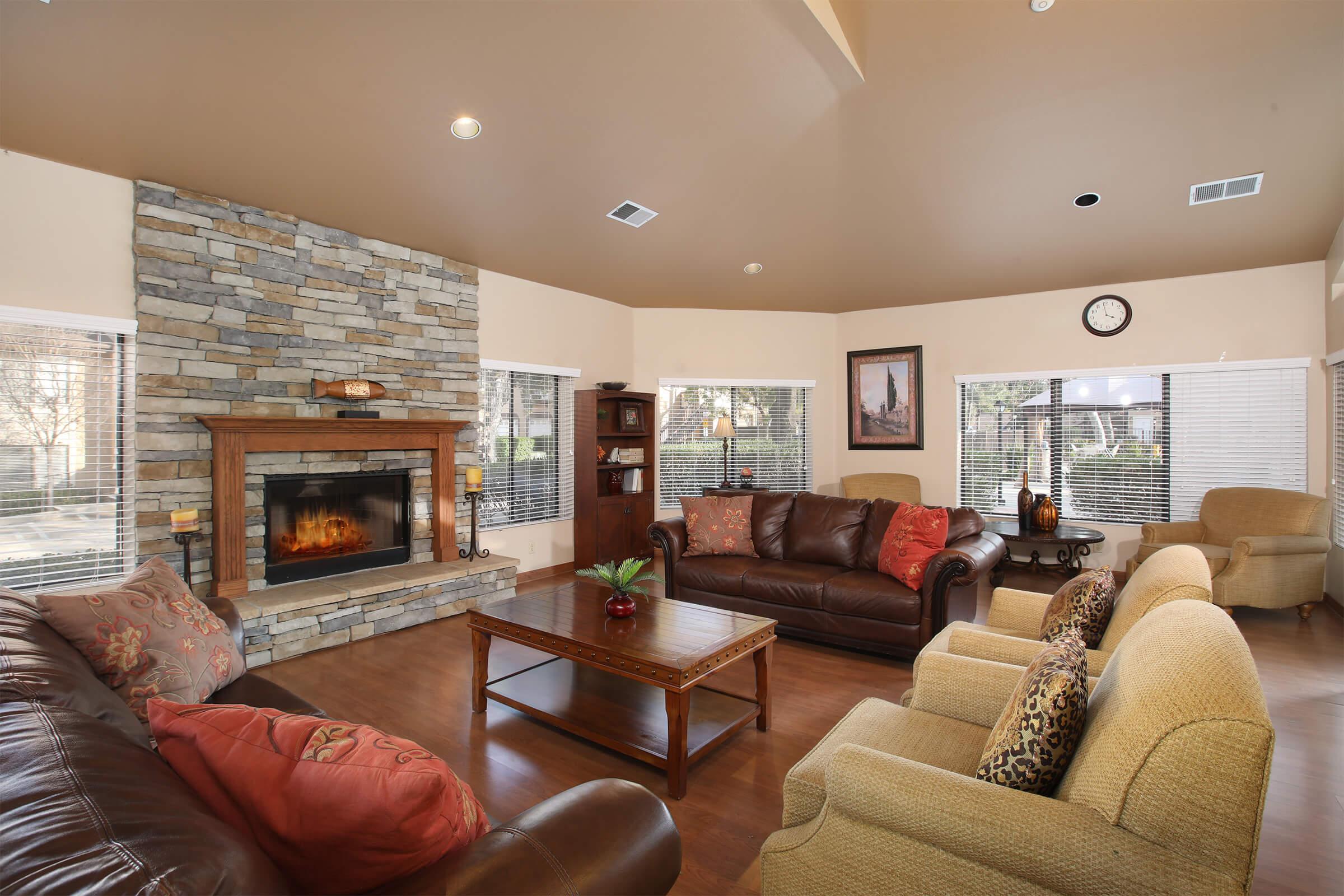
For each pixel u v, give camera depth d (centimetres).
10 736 85
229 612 249
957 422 636
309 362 418
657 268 568
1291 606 448
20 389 324
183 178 354
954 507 636
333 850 90
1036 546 599
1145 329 548
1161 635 140
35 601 178
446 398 497
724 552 458
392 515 473
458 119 337
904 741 178
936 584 352
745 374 688
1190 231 460
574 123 353
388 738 101
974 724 190
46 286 324
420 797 89
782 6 277
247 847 76
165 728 102
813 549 436
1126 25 297
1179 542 488
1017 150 391
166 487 358
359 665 361
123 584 211
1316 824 215
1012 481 612
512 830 99
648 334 679
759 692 283
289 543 419
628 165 399
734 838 209
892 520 405
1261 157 380
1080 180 416
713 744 246
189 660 201
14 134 305
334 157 353
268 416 384
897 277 583
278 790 93
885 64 324
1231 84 329
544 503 591
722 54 307
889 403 671
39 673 137
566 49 298
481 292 526
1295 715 296
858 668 362
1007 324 609
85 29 254
